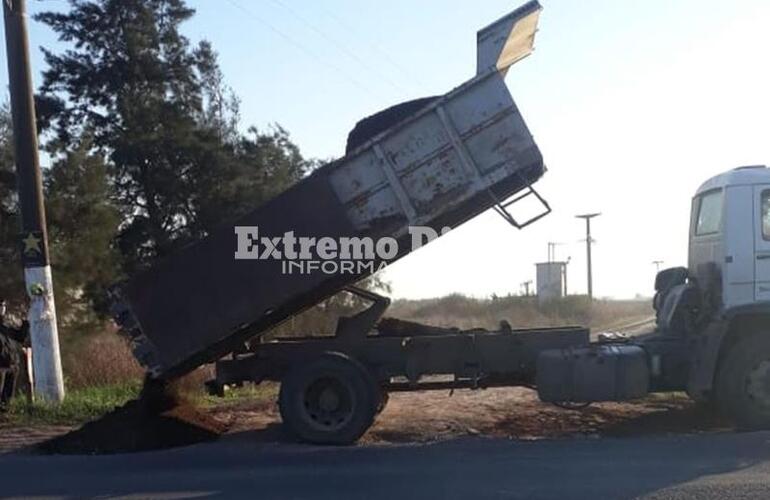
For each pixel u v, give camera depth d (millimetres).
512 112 11844
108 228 27688
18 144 15609
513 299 51656
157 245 37219
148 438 12016
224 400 16016
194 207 38281
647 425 12898
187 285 11938
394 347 12469
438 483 9109
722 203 12164
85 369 18953
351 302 16391
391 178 11945
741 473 9164
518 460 10102
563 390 12023
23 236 15578
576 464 9781
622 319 47844
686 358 12258
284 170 39750
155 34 38844
